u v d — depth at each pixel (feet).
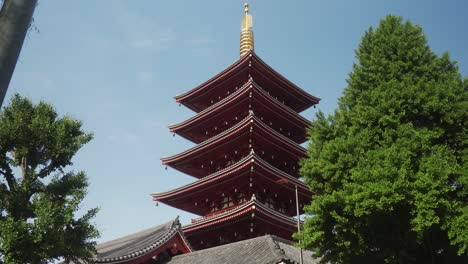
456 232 54.80
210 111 151.53
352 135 67.31
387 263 64.44
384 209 56.29
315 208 61.93
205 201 144.87
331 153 65.05
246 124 131.54
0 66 14.88
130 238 124.26
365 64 78.89
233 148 143.74
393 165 58.44
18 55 15.60
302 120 155.94
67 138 73.20
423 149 60.95
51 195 69.46
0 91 14.62
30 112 74.69
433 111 65.31
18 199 66.44
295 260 89.66
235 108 149.38
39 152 71.46
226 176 131.64
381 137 67.77
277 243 93.25
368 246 65.05
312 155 70.33
